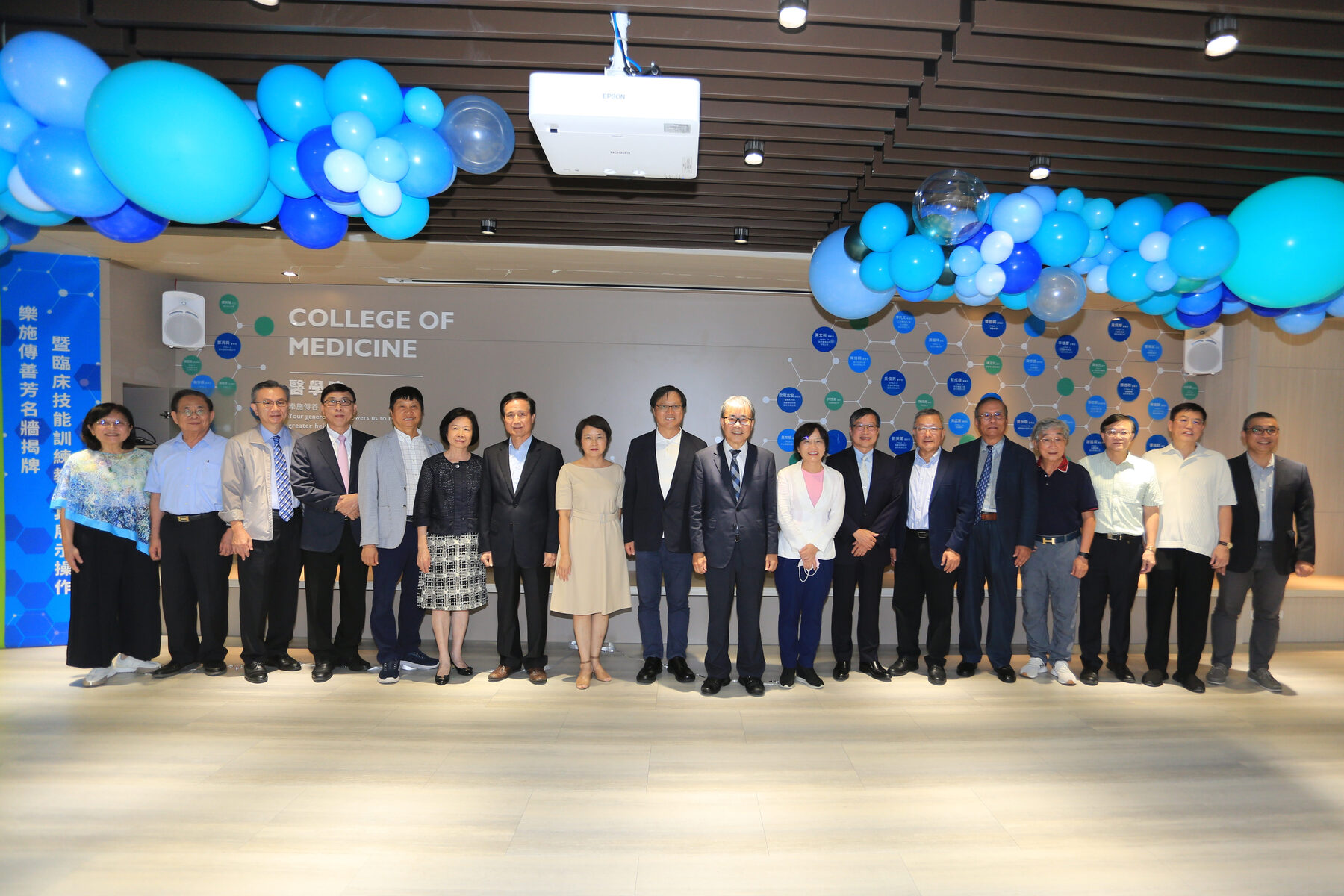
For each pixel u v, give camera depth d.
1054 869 1.97
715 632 3.47
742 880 1.90
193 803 2.28
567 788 2.42
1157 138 2.99
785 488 3.56
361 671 3.80
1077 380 5.88
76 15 2.36
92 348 4.56
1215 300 3.28
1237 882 1.92
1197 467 3.67
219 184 2.16
